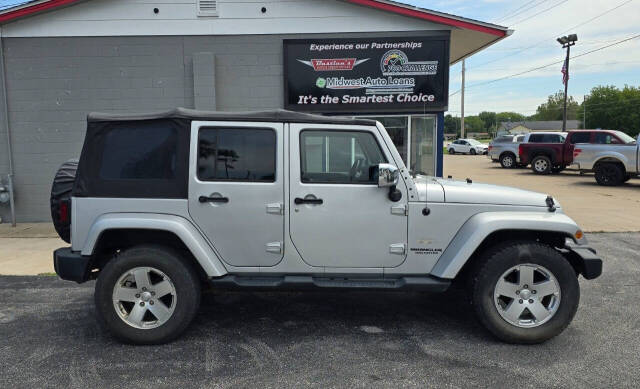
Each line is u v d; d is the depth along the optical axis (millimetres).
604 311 4840
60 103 9641
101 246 4043
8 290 5559
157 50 9656
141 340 3965
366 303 5094
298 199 4000
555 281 3955
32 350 3920
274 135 4039
